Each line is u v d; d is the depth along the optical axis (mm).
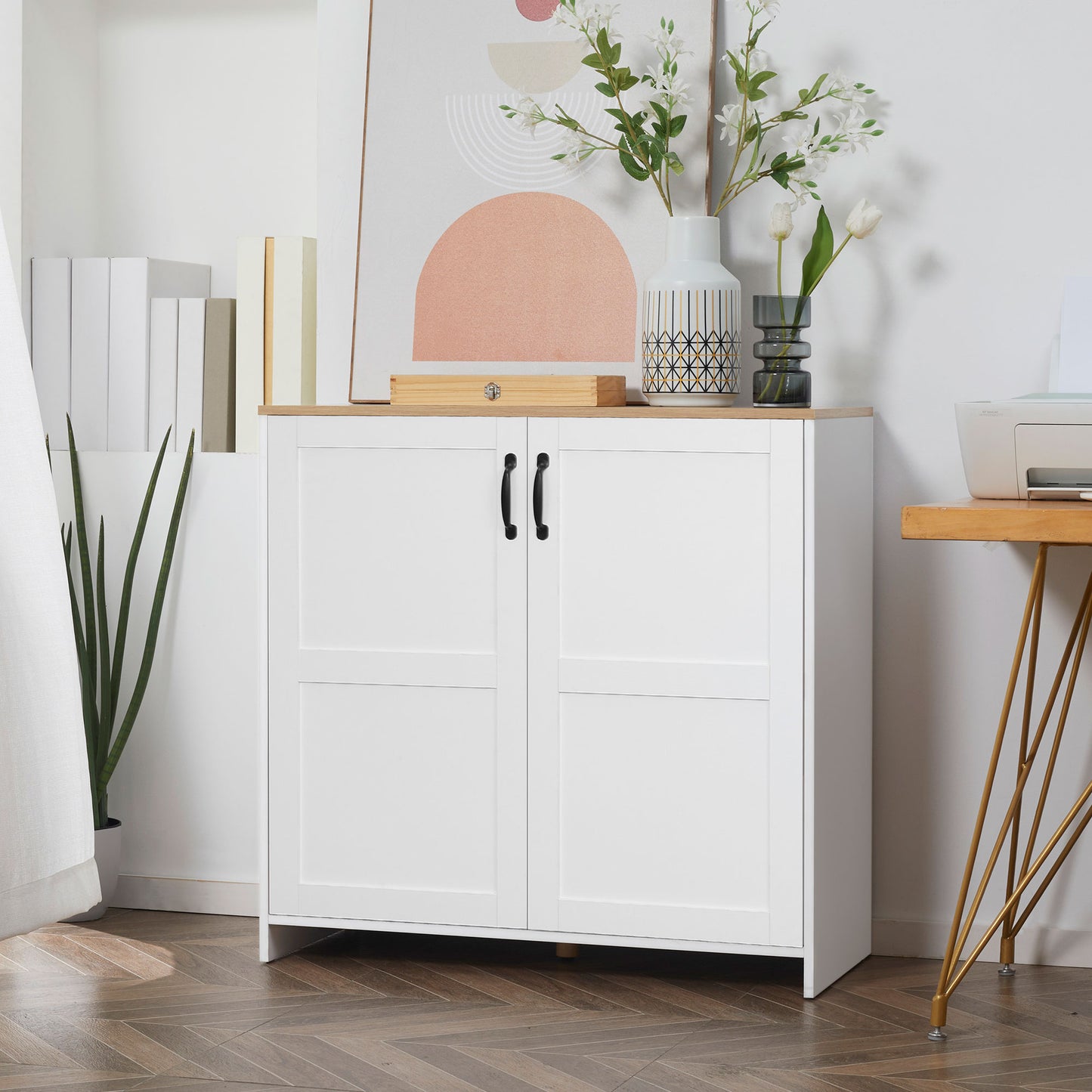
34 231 3449
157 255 3592
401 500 2834
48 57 3461
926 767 3047
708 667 2695
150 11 3566
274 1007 2705
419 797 2855
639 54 3074
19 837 2924
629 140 2969
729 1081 2342
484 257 3139
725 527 2680
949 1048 2490
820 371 3064
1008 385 2979
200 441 3352
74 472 3322
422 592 2834
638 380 3055
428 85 3178
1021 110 2943
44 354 3426
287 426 2879
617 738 2752
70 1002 2744
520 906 2812
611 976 2893
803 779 2660
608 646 2746
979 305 2982
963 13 2957
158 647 3363
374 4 3205
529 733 2791
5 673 2922
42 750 2982
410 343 3164
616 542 2732
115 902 3408
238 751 3340
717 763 2707
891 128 3004
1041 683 2988
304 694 2900
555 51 3121
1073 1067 2404
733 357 2912
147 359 3373
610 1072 2387
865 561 2959
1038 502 2551
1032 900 2857
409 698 2850
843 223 3039
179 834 3383
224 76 3531
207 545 3328
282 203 3508
